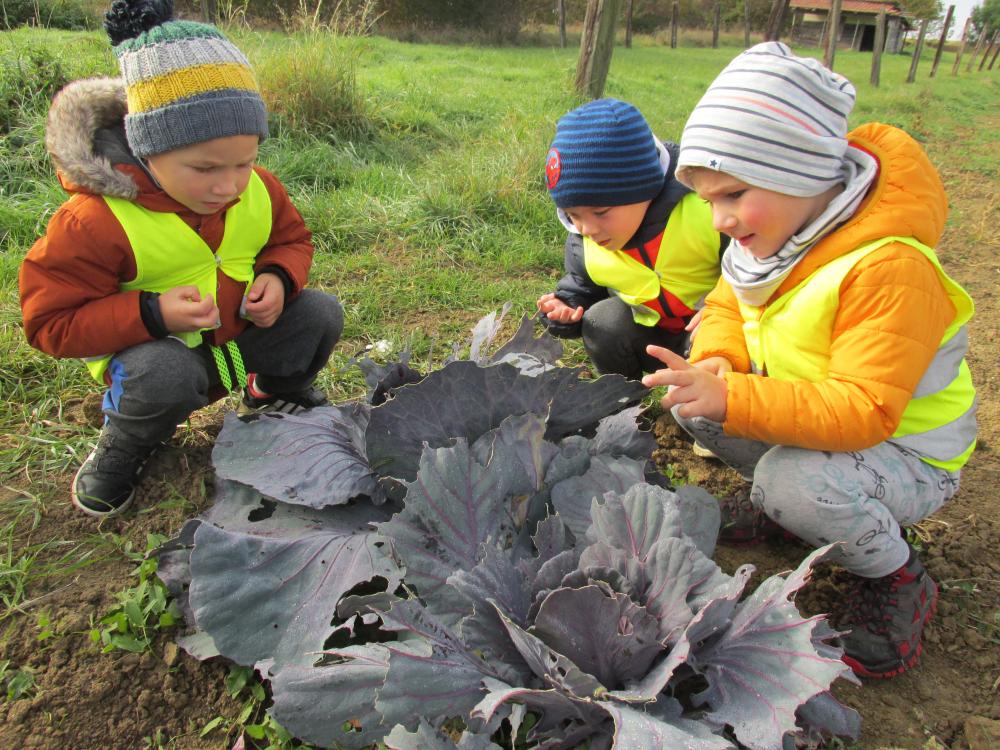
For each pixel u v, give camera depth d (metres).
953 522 2.44
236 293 2.36
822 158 1.74
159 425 2.23
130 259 2.10
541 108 8.13
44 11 11.48
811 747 1.58
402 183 5.20
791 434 1.81
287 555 1.83
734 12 40.91
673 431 2.87
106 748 1.72
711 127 1.77
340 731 1.57
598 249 2.67
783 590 1.62
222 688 1.83
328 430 2.12
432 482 1.76
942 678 1.94
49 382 2.88
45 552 2.16
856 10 36.97
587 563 1.68
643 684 1.51
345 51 6.66
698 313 2.37
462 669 1.54
